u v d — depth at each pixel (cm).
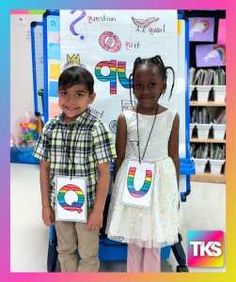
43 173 165
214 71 311
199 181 324
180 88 194
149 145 167
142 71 162
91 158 159
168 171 168
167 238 167
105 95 190
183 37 192
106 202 179
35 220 242
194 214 256
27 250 210
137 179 165
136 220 167
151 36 190
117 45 190
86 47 190
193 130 320
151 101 165
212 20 299
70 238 171
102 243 197
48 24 192
